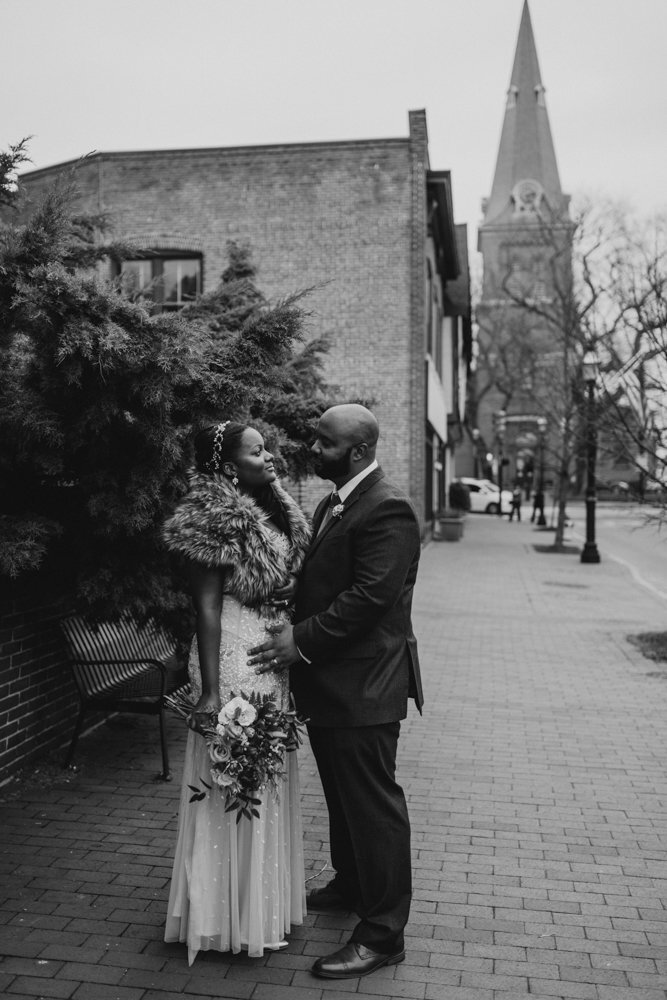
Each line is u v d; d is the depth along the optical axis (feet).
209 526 10.48
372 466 11.19
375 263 64.64
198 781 10.81
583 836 15.07
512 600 45.96
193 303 20.74
